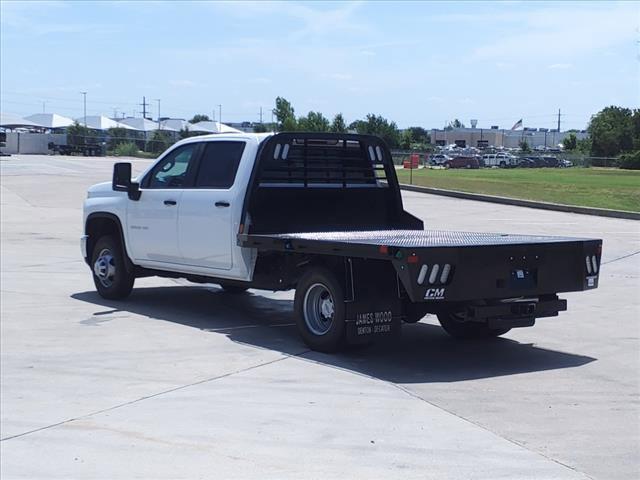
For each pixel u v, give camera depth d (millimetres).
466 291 7832
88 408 6875
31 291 12406
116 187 10914
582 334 9586
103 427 6395
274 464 5566
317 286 8570
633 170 63406
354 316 8195
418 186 35094
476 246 7855
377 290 8227
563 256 8422
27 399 7156
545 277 8320
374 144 10461
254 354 8562
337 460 5613
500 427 6246
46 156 84562
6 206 27203
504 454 5695
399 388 7305
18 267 14828
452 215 24266
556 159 82250
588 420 6414
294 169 9758
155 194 10641
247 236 9250
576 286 8547
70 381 7676
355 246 7984
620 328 9906
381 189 10531
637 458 5625
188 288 12875
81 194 32219
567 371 7922
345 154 10266
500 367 8086
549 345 9070
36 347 8961
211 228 9781
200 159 10211
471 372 7883
